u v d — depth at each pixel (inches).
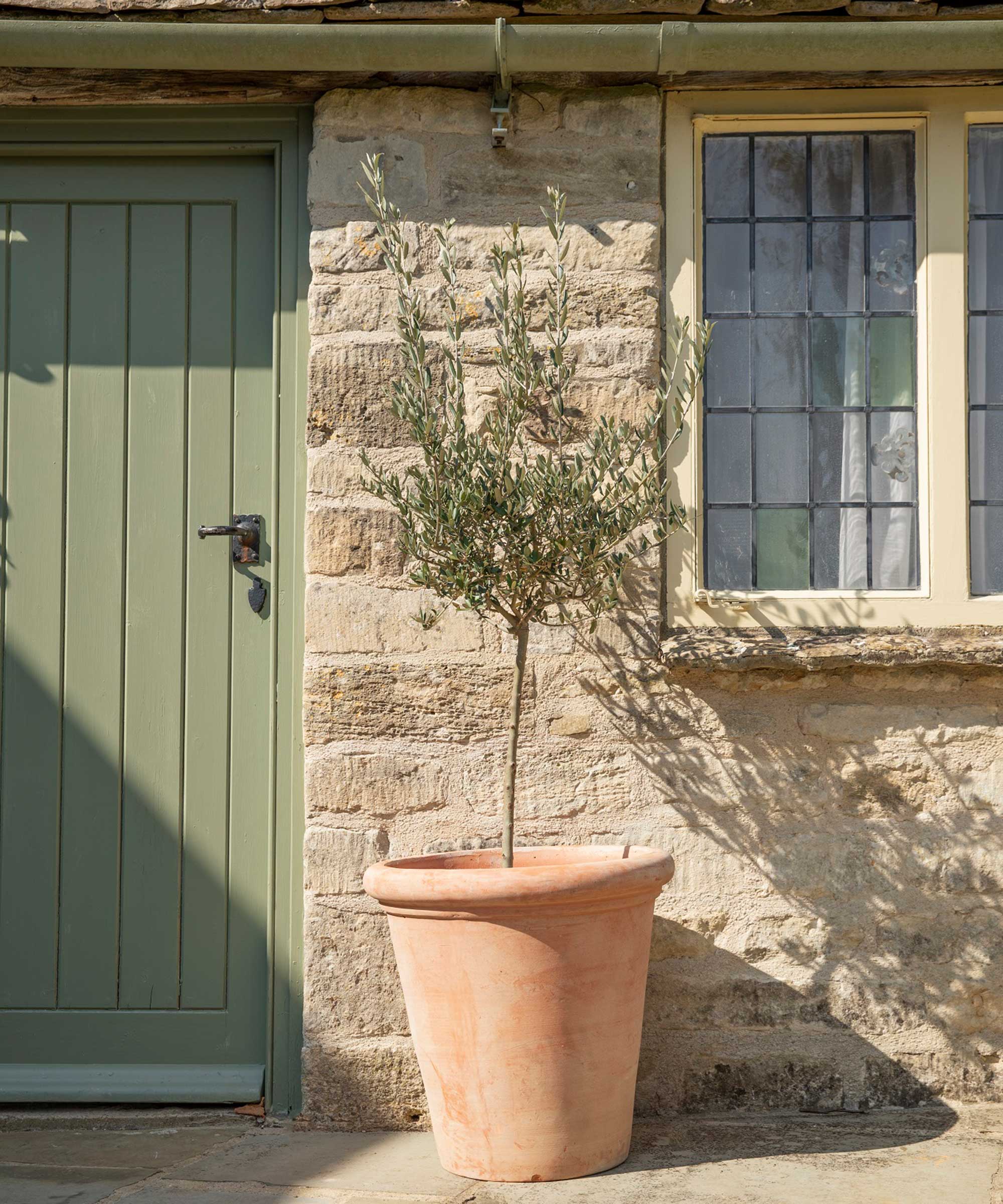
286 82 125.7
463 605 108.9
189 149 130.3
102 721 129.6
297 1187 102.2
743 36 116.4
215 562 130.2
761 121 128.5
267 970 127.0
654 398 123.5
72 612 130.2
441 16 121.3
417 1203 97.6
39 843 128.8
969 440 127.1
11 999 127.8
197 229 132.1
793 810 122.2
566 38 116.5
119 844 128.8
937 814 122.0
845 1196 97.3
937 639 122.1
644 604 122.6
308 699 122.7
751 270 129.6
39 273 131.8
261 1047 126.9
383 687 122.5
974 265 129.1
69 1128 121.4
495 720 122.3
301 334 128.9
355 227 125.2
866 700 122.6
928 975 120.7
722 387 129.1
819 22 120.5
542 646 122.7
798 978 121.0
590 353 123.9
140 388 131.4
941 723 122.3
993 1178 101.0
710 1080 120.5
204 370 131.4
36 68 125.3
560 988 100.9
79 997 127.8
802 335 129.4
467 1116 103.0
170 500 130.6
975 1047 120.1
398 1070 119.8
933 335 125.6
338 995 120.8
